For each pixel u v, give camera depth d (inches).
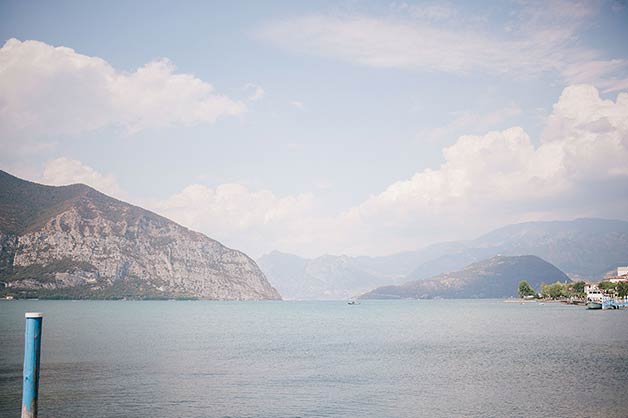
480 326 6811.0
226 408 1918.1
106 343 4202.8
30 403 932.0
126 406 1936.5
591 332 5315.0
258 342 4603.8
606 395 2114.9
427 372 2778.1
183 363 3090.6
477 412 1857.8
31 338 938.1
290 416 1808.6
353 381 2502.5
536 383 2402.8
